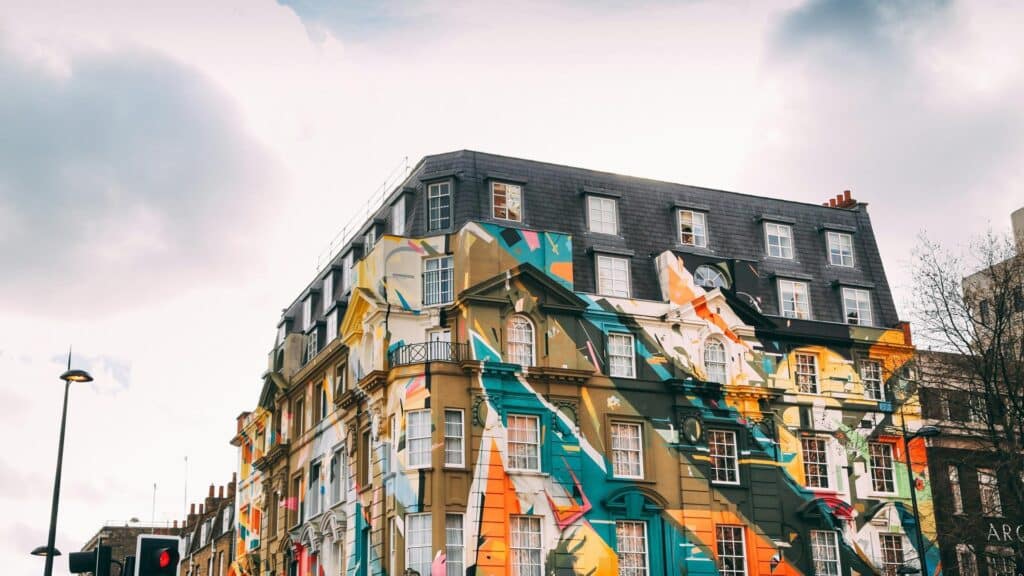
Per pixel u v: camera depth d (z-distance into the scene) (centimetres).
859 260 6488
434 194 5669
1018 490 5338
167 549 2572
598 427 5406
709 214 6172
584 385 5434
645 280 5816
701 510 5491
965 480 6044
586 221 5831
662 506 5422
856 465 5909
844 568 5712
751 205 6362
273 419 7106
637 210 6003
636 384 5550
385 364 5356
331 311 6372
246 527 7456
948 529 5941
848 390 6025
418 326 5409
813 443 5903
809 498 5753
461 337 5328
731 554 5516
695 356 5709
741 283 5997
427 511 5009
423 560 4997
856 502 5844
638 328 5634
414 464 5112
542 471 5228
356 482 5603
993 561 5869
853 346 6125
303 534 6266
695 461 5553
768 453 5728
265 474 7088
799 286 6197
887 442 6047
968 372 5588
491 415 5197
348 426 5778
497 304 5366
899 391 6122
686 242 6047
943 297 5644
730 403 5728
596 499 5300
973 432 5981
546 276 5466
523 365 5316
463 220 5553
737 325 5853
